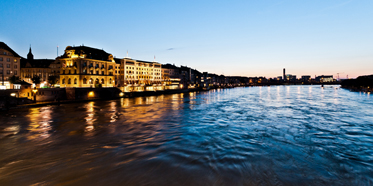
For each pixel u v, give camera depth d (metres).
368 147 19.61
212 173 13.86
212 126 28.95
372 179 13.30
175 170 14.27
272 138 22.59
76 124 29.88
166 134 24.25
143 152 17.83
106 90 76.69
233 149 18.69
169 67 151.12
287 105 57.97
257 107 53.25
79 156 16.92
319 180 13.11
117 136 23.27
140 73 115.94
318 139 22.27
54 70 98.25
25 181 12.80
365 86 144.50
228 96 99.25
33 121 31.75
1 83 65.50
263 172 14.06
